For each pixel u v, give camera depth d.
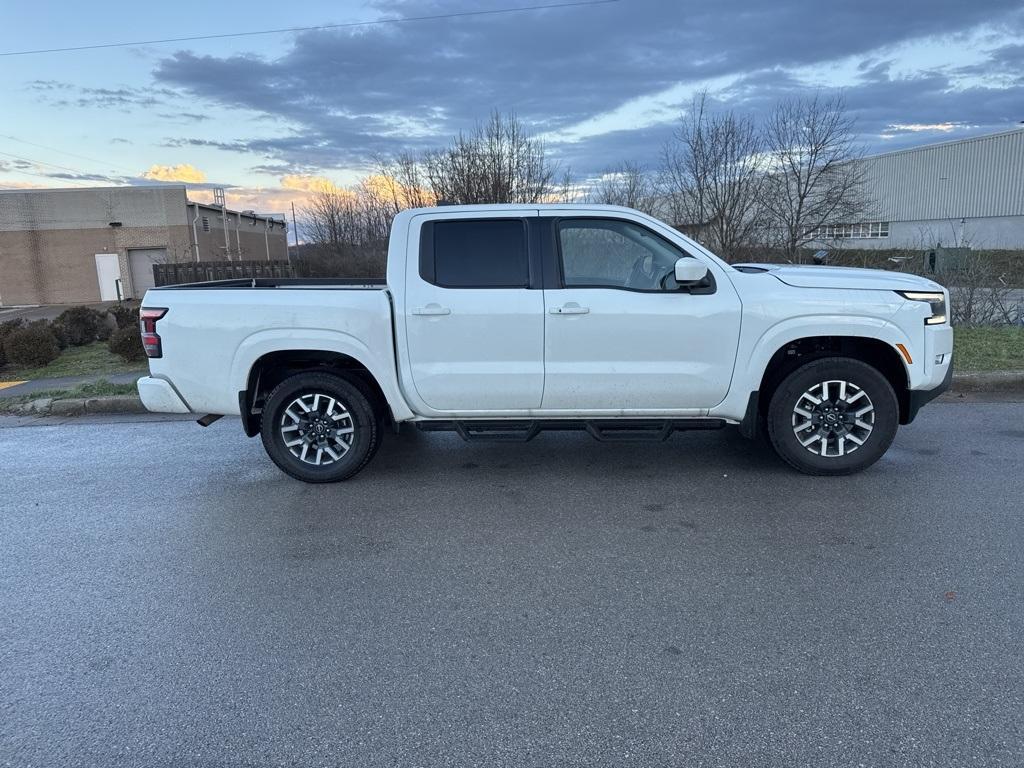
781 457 5.06
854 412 4.95
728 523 4.29
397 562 3.90
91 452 6.43
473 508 4.68
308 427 5.19
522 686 2.76
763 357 4.80
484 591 3.54
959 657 2.86
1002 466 5.20
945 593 3.38
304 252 40.56
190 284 5.59
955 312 11.52
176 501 5.00
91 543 4.29
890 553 3.82
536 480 5.20
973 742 2.37
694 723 2.51
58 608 3.48
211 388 5.08
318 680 2.83
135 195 36.91
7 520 4.72
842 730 2.45
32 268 36.94
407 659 2.96
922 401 4.91
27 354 10.85
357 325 4.91
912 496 4.65
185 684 2.83
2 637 3.22
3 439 7.06
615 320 4.79
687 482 5.05
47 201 36.62
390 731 2.52
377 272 27.08
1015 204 43.44
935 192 47.78
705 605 3.33
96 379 9.51
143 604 3.50
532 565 3.81
